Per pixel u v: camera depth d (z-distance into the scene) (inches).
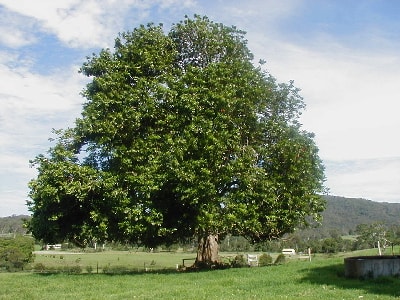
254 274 941.2
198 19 1396.4
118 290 759.7
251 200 1178.0
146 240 1284.4
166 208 1166.3
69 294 717.3
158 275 1030.4
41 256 3619.6
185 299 608.1
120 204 1080.8
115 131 1128.2
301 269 962.7
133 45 1290.6
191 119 1144.8
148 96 1178.0
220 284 791.1
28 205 1198.3
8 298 677.9
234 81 1232.8
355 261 784.9
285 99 1390.3
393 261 783.1
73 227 1221.7
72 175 1124.5
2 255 2701.8
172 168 1059.3
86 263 2709.2
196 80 1190.3
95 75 1321.4
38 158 1186.0
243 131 1247.5
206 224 1104.2
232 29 1407.5
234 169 1146.7
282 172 1258.6
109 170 1154.7
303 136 1349.7
